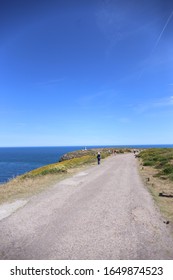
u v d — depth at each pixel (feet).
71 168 92.63
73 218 27.68
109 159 146.10
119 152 271.69
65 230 23.79
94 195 40.37
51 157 516.73
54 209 31.42
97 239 21.59
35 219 27.17
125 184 51.47
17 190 45.27
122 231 23.66
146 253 19.15
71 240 21.33
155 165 93.61
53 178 62.80
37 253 18.97
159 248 20.03
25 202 35.24
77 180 58.34
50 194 41.27
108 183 53.01
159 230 24.16
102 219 27.40
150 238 22.03
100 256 18.52
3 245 20.38
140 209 31.71
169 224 26.11
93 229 24.13
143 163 102.73
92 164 111.86
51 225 25.22
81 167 96.68
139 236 22.45
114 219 27.43
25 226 24.85
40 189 46.29
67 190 45.11
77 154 273.54
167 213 30.19
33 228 24.27
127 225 25.43
